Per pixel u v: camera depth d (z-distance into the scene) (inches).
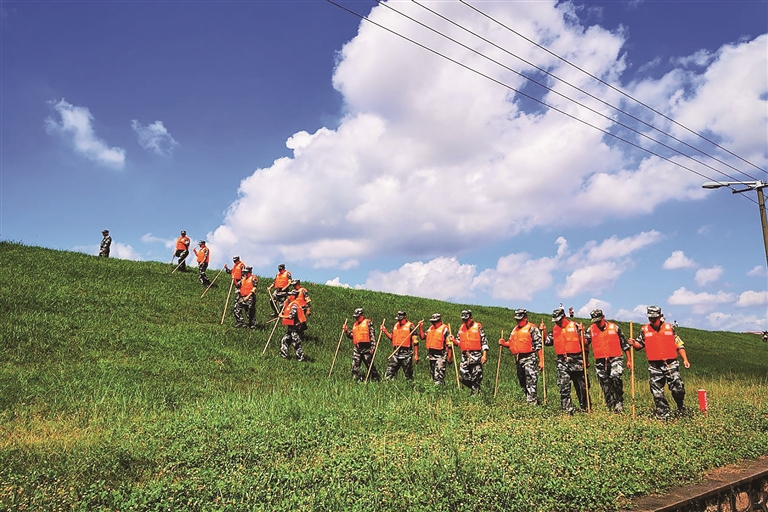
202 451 309.9
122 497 232.4
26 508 223.6
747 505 265.6
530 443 316.8
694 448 332.5
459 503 229.3
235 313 882.1
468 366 599.2
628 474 272.8
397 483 248.2
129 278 1028.5
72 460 294.5
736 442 358.3
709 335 1840.6
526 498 232.1
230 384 598.2
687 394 671.1
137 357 648.4
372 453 298.4
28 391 481.1
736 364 1386.6
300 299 810.2
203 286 1081.4
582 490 244.5
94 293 887.1
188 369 630.5
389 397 542.0
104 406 460.4
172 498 229.0
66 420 413.7
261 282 1275.8
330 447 327.3
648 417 461.1
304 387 608.4
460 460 273.7
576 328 530.9
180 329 797.2
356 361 692.7
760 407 510.3
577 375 527.5
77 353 624.4
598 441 325.4
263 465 289.4
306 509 220.2
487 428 374.6
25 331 652.7
